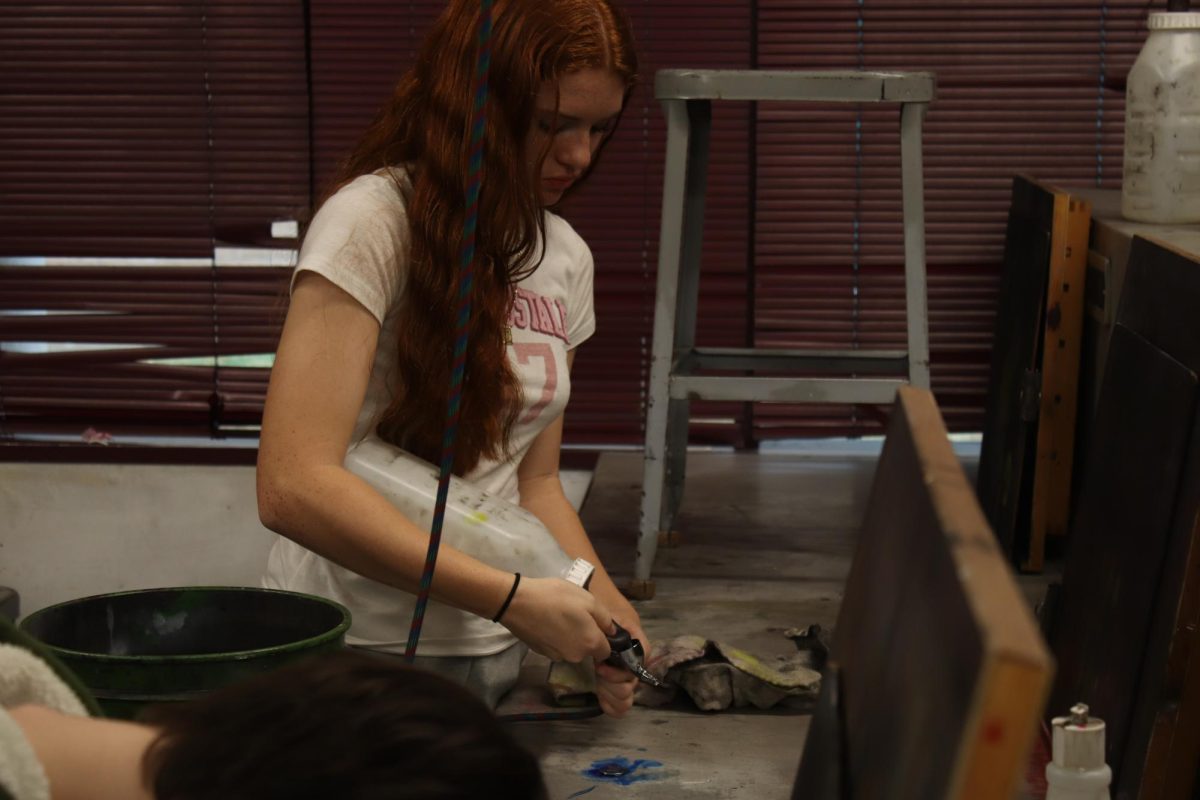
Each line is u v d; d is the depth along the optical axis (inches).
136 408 146.6
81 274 144.9
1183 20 102.4
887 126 136.9
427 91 66.2
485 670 72.9
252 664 51.6
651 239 140.3
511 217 65.5
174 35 139.9
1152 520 71.4
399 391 68.3
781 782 67.1
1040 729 76.2
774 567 107.7
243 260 143.8
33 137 142.9
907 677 23.1
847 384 97.4
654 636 90.4
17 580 146.8
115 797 30.1
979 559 20.6
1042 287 109.3
